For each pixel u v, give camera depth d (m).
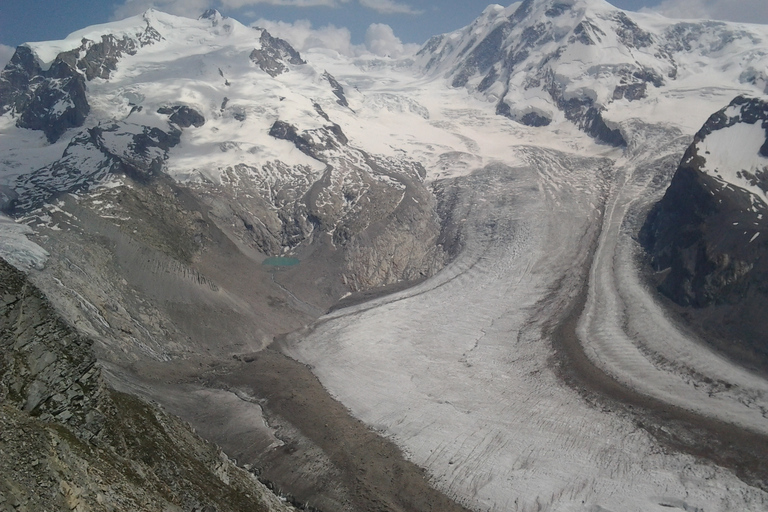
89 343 40.03
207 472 47.19
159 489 38.66
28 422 31.84
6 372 33.69
